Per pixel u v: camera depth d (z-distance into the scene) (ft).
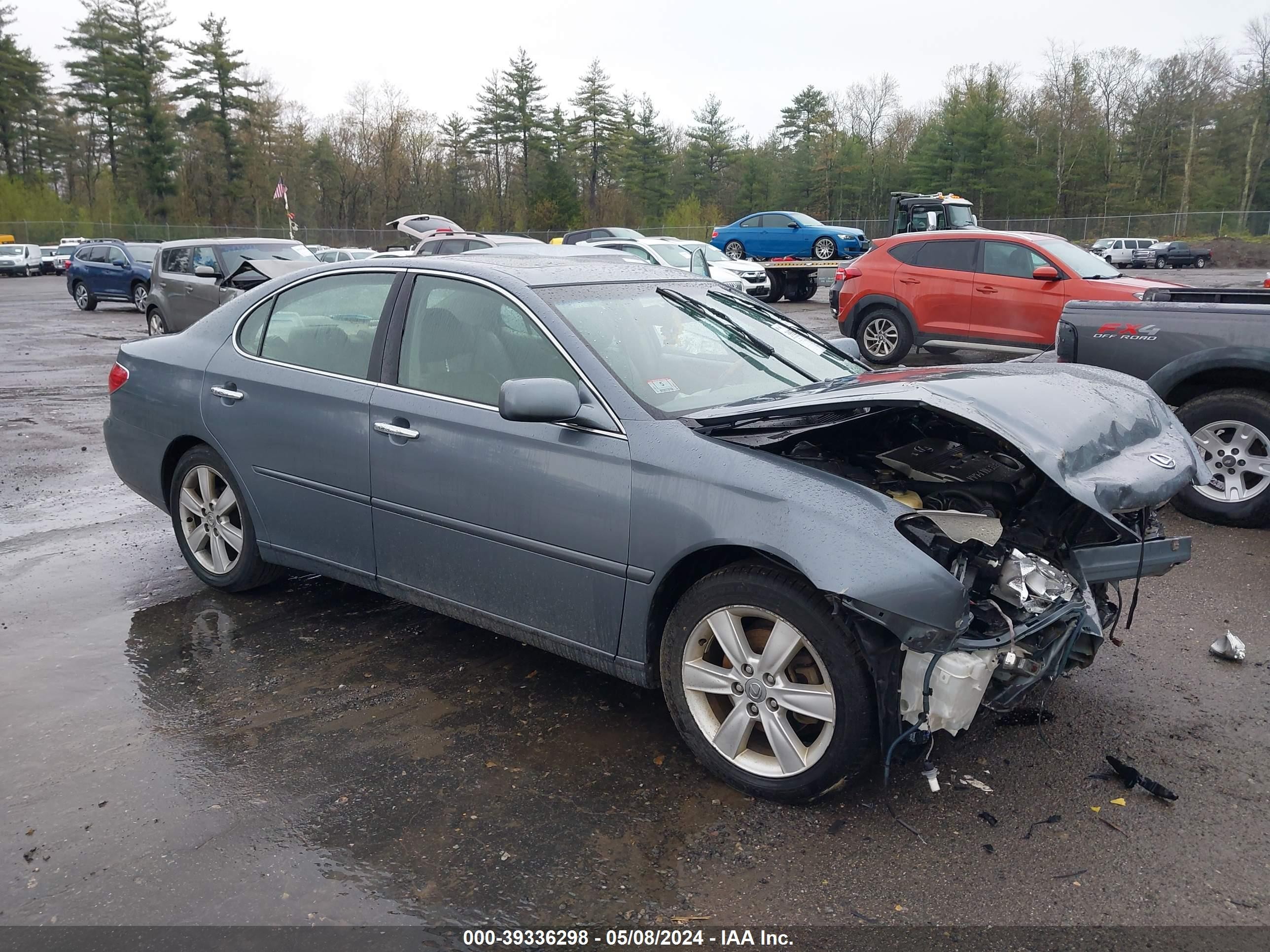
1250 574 16.58
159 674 13.03
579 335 11.43
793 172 262.88
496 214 256.93
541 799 10.08
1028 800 10.00
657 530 10.23
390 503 12.75
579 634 11.25
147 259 78.33
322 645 13.96
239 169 249.34
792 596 9.45
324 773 10.59
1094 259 39.55
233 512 15.39
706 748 10.36
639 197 261.85
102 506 21.68
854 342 15.11
